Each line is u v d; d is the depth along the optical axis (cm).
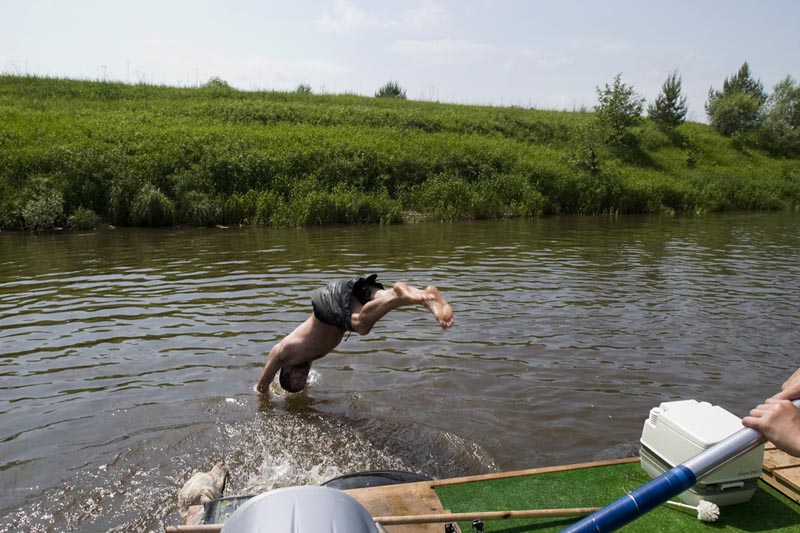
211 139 2556
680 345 844
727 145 4722
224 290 1115
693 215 2934
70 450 553
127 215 2142
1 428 591
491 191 2664
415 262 1423
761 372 753
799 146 4919
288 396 673
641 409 645
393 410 641
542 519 403
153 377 718
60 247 1631
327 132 2980
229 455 554
